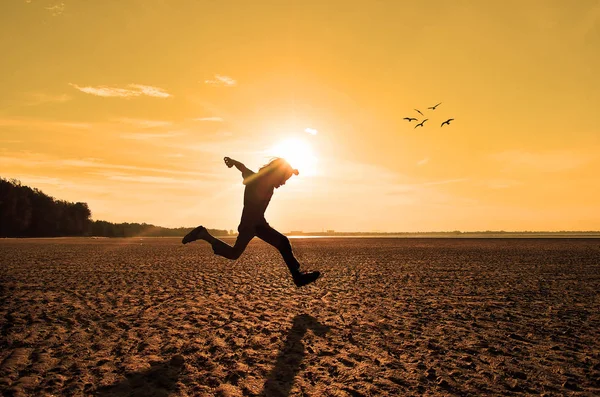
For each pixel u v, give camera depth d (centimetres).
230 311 1028
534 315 999
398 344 752
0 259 2645
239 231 763
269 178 760
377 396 528
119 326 875
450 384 567
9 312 1008
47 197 11469
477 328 870
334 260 2662
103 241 6850
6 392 531
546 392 545
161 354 690
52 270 1978
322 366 636
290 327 870
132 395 528
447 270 2028
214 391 541
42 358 663
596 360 671
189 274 1838
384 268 2134
